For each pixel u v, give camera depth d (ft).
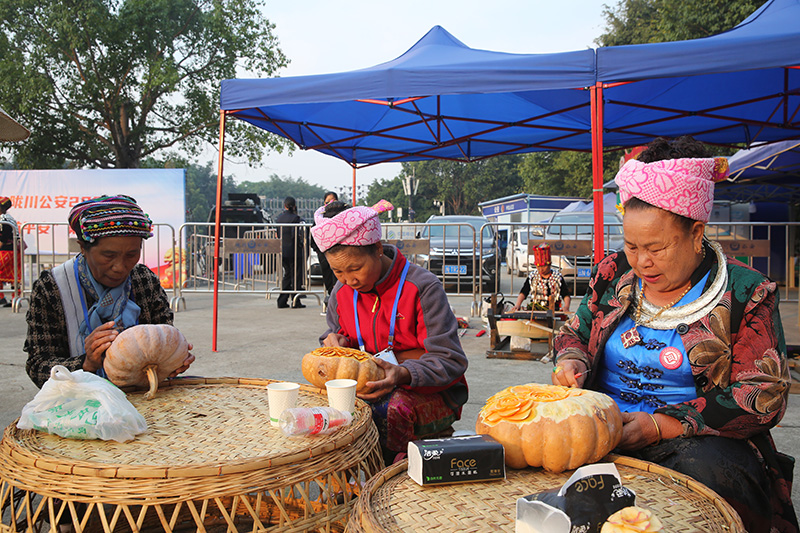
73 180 43.50
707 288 5.37
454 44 19.85
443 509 4.05
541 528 3.59
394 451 7.07
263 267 38.78
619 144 27.43
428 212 189.26
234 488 4.48
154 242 42.88
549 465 4.55
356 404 6.41
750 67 13.38
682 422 5.02
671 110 21.70
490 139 26.63
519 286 44.09
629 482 4.47
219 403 6.52
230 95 17.92
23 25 64.49
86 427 5.14
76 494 4.44
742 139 26.18
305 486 4.83
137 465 4.56
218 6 68.49
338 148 27.02
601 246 14.33
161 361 6.70
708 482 4.90
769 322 5.16
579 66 14.40
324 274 24.79
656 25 69.41
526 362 17.84
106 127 71.92
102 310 7.37
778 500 5.34
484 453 4.46
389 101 20.75
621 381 5.90
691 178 4.73
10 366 16.76
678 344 5.46
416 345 7.64
